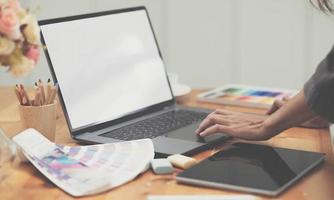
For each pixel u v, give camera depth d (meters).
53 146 1.38
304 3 2.50
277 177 1.23
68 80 1.53
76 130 1.51
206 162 1.32
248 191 1.17
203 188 1.20
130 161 1.32
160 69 1.81
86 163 1.31
